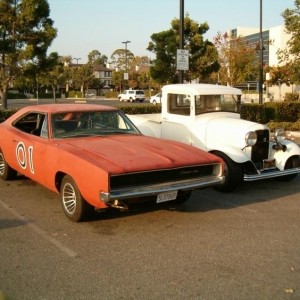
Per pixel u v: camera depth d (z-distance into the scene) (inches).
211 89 328.5
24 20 686.5
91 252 181.2
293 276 158.9
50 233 204.4
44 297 142.0
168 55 941.8
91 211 213.9
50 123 247.3
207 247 187.6
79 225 216.1
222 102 335.6
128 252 181.5
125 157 206.5
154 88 2815.0
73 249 184.5
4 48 692.7
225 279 155.9
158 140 250.7
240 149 288.8
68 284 151.4
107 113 267.1
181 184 209.9
